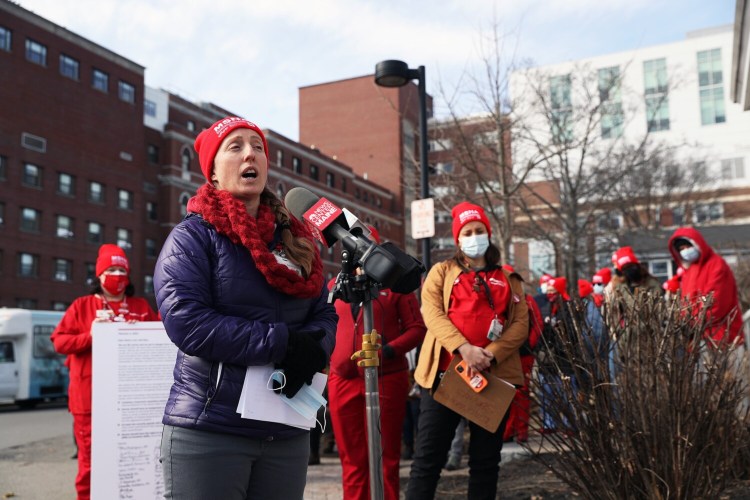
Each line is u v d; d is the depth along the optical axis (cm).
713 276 609
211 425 230
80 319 558
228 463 232
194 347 227
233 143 262
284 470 246
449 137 1426
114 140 4769
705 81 6006
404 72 994
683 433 371
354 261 277
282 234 266
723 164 5897
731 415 392
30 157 4247
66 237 4431
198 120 6059
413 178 1505
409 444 776
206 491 230
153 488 422
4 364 2267
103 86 4747
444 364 428
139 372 430
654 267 2658
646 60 6150
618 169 1891
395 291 273
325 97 7288
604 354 393
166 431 238
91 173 4606
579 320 400
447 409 422
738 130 5912
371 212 6544
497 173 1383
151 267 5000
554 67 2038
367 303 279
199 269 239
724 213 4244
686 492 367
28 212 4231
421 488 418
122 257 585
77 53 4575
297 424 237
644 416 374
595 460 382
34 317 2381
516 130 1892
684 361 376
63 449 1024
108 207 4697
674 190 3384
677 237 633
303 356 234
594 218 1828
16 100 4188
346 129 7150
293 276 249
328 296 283
